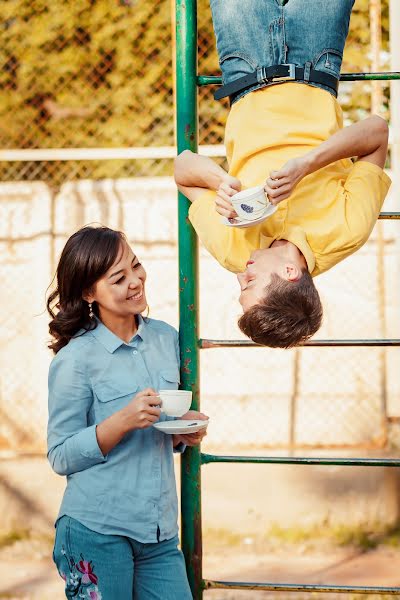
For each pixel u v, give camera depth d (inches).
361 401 276.4
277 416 280.4
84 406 114.7
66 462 111.7
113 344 116.8
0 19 316.2
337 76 121.0
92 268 114.8
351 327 278.1
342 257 112.3
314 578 213.8
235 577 214.4
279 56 118.3
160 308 290.8
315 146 114.7
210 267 285.6
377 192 113.8
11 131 319.3
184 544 125.8
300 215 111.8
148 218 293.0
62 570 114.1
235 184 108.0
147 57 312.2
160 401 110.2
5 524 260.1
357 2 287.3
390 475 254.2
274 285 107.6
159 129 314.2
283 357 281.0
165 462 117.5
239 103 121.0
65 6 313.6
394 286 278.1
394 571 218.1
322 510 254.1
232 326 283.9
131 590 112.8
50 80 316.8
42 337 292.8
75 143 318.0
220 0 121.9
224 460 124.9
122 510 112.3
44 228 295.9
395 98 252.8
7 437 290.5
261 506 255.6
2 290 296.0
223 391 282.8
